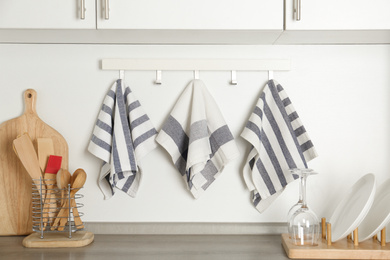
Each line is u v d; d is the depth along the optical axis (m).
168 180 1.59
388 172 1.59
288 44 1.60
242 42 1.57
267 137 1.55
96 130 1.55
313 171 1.44
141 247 1.41
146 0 1.37
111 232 1.58
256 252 1.36
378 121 1.58
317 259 1.29
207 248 1.40
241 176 1.59
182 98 1.57
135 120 1.55
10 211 1.57
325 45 1.59
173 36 1.48
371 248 1.31
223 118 1.55
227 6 1.37
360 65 1.59
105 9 1.35
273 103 1.56
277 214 1.59
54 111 1.59
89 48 1.59
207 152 1.50
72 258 1.28
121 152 1.51
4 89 1.59
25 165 1.51
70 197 1.49
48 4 1.37
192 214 1.59
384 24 1.37
